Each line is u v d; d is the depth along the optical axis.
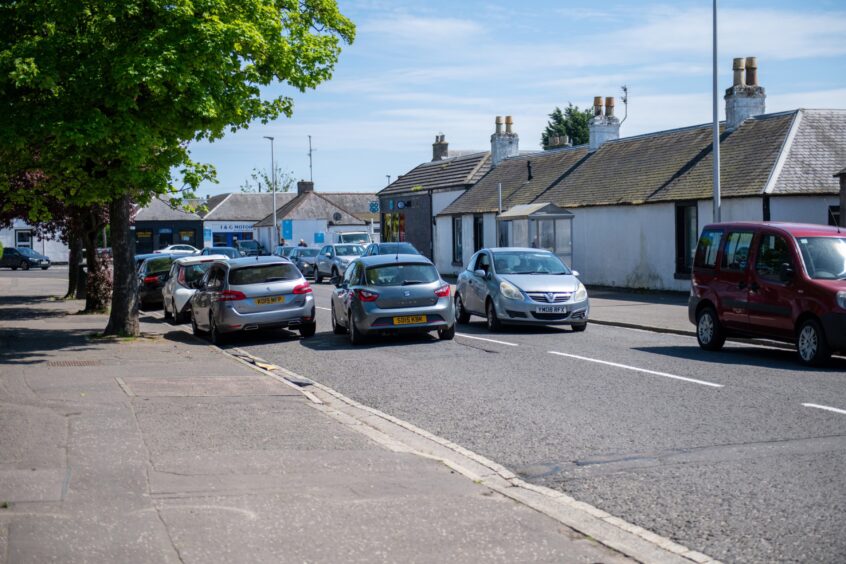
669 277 27.25
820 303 11.95
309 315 17.44
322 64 17.20
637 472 6.89
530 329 18.38
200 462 6.97
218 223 81.81
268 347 16.44
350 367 13.34
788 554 5.01
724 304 13.86
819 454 7.23
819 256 12.55
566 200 32.44
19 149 15.65
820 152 24.72
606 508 5.99
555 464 7.23
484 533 5.28
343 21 18.42
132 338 17.03
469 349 14.97
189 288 21.97
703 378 11.30
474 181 44.66
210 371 12.34
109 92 14.36
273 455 7.24
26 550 4.90
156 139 15.27
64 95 14.39
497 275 18.09
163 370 12.41
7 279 48.38
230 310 16.77
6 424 8.38
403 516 5.59
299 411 9.29
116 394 10.20
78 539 5.09
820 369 11.96
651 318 19.83
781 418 8.68
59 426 8.31
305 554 4.90
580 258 31.61
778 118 26.69
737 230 13.92
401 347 15.54
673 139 30.88
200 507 5.75
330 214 76.62
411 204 49.50
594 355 13.87
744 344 15.55
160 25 14.49
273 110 17.33
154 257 28.53
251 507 5.76
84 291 30.98
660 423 8.64
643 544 5.20
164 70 13.76
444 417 9.32
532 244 29.91
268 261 17.47
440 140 57.12
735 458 7.19
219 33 14.39
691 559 4.94
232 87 15.79
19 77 13.43
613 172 31.95
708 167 26.78
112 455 7.16
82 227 24.75
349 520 5.50
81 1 14.33
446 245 43.75
